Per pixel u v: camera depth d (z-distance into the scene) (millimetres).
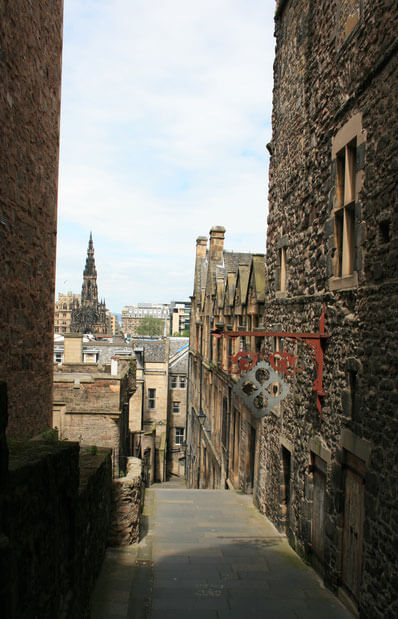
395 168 5508
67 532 4453
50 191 8312
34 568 3391
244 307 16297
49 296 8438
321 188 8359
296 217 9914
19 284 6898
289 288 10375
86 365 18641
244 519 11555
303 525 8656
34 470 3447
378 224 5926
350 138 6891
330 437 7473
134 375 16875
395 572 5160
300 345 9305
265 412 7266
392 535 5258
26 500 3270
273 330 11516
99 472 6855
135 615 6141
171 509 12375
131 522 8844
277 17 11719
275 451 10984
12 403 6750
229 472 18078
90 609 5816
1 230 6117
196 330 32312
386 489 5465
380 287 5832
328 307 7762
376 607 5551
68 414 12922
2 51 5867
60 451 4141
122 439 14352
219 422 21297
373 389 5945
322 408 7867
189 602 6594
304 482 8758
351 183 7156
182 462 40125
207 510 12359
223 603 6609
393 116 5582
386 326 5656
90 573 5969
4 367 6418
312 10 8977
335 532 7090
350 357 6738
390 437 5438
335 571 7020
